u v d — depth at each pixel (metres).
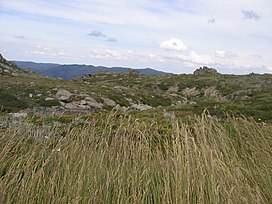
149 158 5.37
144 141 5.73
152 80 105.25
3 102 37.56
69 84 59.25
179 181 4.56
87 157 5.18
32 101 40.12
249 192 4.79
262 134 7.02
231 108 21.55
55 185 4.56
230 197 4.39
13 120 7.33
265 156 6.25
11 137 5.46
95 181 4.63
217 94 80.25
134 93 61.06
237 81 89.81
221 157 5.48
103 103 45.88
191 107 24.88
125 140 5.55
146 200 4.59
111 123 6.23
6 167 4.93
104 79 111.44
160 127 7.29
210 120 7.05
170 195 4.54
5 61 76.94
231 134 7.41
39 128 6.80
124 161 5.09
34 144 5.32
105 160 5.25
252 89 74.12
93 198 4.39
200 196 4.41
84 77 118.75
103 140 5.59
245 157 6.36
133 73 120.25
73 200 4.23
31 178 4.50
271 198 5.07
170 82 99.38
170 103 62.81
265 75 99.06
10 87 45.16
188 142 5.37
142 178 4.88
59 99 42.56
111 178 4.75
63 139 5.53
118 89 61.09
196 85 92.12
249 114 19.19
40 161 4.93
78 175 4.66
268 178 5.46
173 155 5.30
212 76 106.44
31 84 49.03
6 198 4.30
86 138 5.71
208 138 6.23
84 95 46.03
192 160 5.00
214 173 4.80
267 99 31.56
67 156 5.09
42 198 4.41
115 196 4.56
